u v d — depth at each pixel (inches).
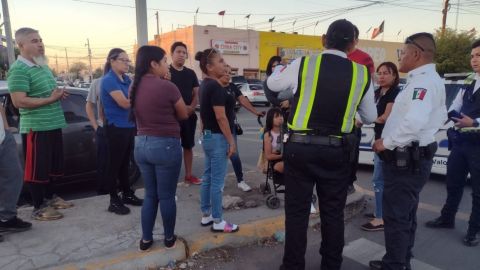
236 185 198.5
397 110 110.5
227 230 136.9
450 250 139.4
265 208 163.2
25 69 136.1
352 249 140.3
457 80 227.3
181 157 118.5
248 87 853.8
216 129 130.3
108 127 147.7
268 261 129.9
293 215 111.2
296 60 107.7
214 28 1279.5
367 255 135.7
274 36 1405.0
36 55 139.7
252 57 1368.1
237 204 165.5
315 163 104.9
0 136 122.9
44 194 153.9
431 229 158.4
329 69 102.0
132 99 113.7
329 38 105.5
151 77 113.5
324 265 114.8
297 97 106.0
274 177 161.9
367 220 168.4
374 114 110.6
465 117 133.3
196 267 124.3
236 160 188.1
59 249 123.3
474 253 137.1
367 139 251.6
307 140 103.4
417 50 107.7
